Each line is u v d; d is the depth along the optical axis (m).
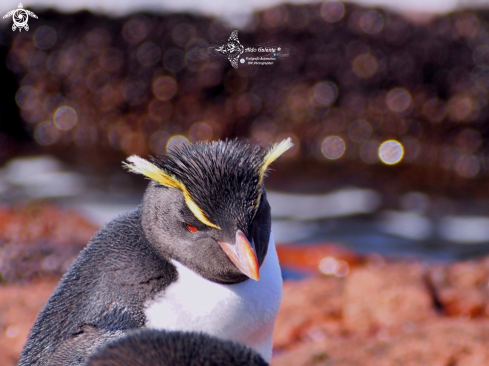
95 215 13.79
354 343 6.91
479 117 16.52
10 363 6.88
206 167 4.17
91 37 18.56
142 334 2.83
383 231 13.23
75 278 4.14
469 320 7.46
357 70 17.11
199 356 2.65
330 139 17.12
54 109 18.89
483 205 14.80
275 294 4.44
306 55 17.23
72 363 3.76
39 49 18.98
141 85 18.05
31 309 7.93
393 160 16.78
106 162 17.69
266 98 17.42
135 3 18.66
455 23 17.16
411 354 6.45
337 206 14.59
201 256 4.12
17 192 15.18
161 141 17.91
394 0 17.75
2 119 19.05
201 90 17.70
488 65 16.75
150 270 4.10
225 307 4.19
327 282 8.87
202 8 18.20
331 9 17.31
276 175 16.41
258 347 4.45
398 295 8.00
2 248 10.85
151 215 4.23
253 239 4.18
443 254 12.13
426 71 16.94
